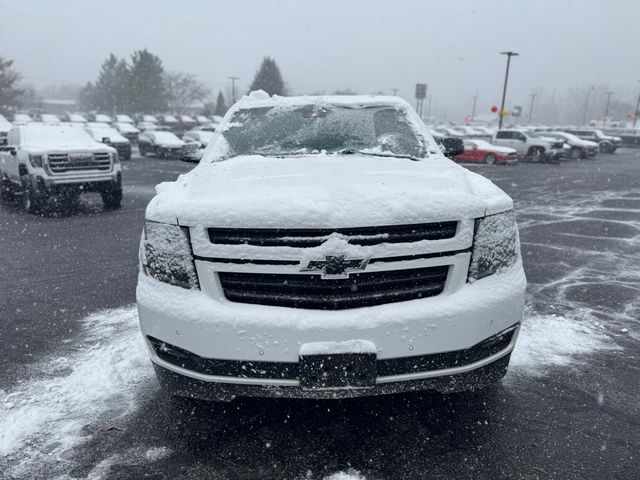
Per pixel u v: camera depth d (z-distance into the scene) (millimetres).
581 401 3107
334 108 4098
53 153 10414
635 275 5898
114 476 2438
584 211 11289
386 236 2385
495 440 2699
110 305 4855
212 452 2605
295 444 2658
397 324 2359
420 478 2408
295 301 2404
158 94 76562
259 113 4074
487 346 2547
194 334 2424
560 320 4414
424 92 41500
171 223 2529
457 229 2502
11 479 2428
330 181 2721
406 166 3152
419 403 3043
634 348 3887
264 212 2385
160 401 3096
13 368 3549
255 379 2404
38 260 6652
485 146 27297
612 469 2475
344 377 2355
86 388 3264
